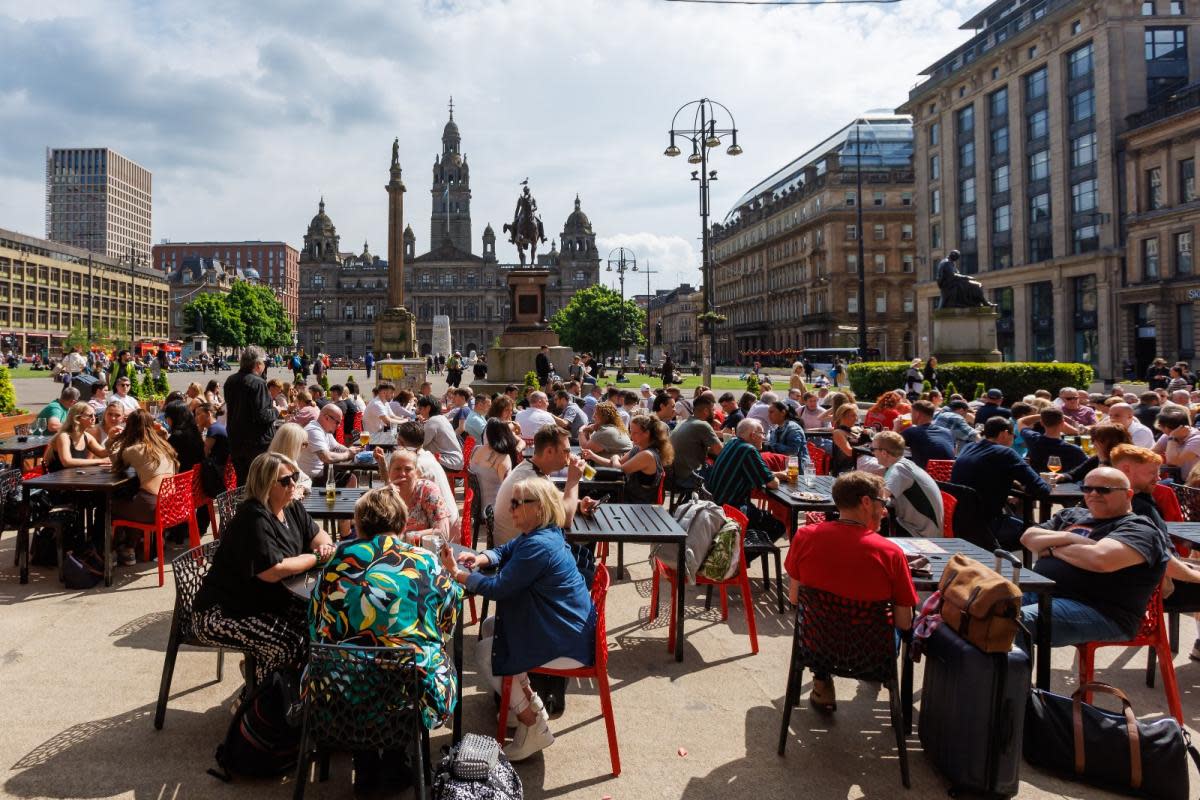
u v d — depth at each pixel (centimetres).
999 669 396
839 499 446
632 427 815
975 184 6209
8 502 791
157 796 394
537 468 623
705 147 3064
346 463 980
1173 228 4575
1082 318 5275
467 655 589
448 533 588
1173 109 4641
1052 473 828
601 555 801
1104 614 479
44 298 10681
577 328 9106
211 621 445
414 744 347
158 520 732
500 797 357
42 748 437
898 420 1160
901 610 432
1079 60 5219
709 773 429
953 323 2866
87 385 1469
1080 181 5241
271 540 451
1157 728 418
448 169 16425
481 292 15475
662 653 604
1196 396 1700
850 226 8456
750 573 855
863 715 504
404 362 3194
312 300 15788
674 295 16850
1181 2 4959
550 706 498
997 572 426
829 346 8462
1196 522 642
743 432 841
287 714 407
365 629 372
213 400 1459
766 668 577
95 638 600
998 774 396
